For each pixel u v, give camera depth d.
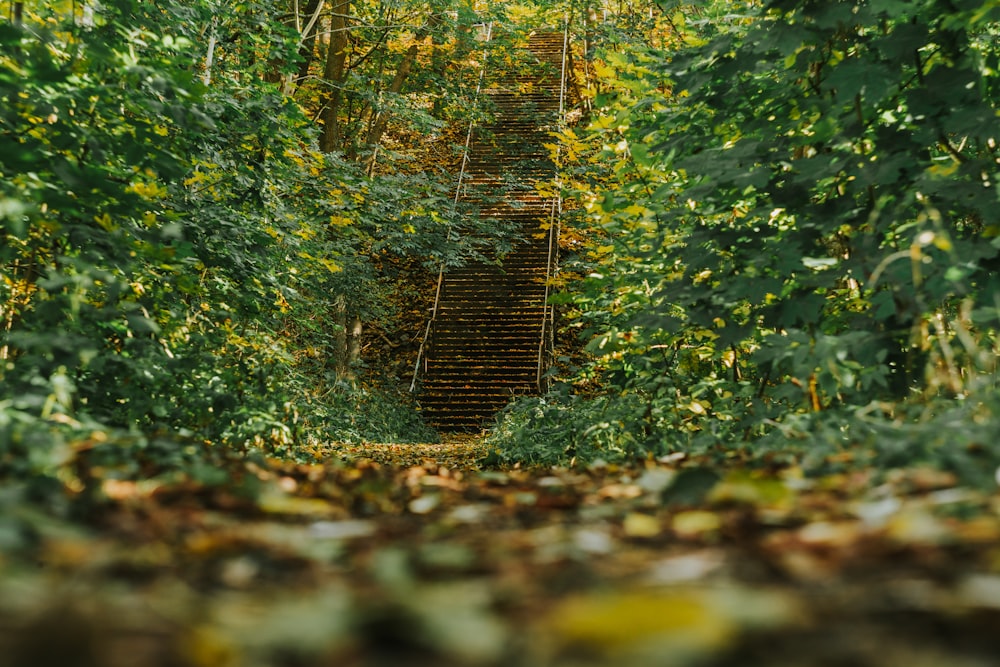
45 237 5.58
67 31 6.38
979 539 1.67
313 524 2.60
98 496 2.53
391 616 1.19
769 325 5.63
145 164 5.90
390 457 10.70
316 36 17.47
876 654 1.03
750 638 1.10
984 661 0.98
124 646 1.09
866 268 5.21
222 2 10.92
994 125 5.09
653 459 5.01
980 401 3.40
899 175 5.23
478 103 23.61
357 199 14.05
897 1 5.04
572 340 23.27
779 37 5.50
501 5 20.98
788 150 5.88
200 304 7.62
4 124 5.38
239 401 6.44
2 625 1.13
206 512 2.61
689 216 6.86
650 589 1.46
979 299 5.04
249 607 1.42
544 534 2.24
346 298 18.48
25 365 4.27
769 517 2.25
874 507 2.17
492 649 1.12
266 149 8.93
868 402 5.00
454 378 22.02
